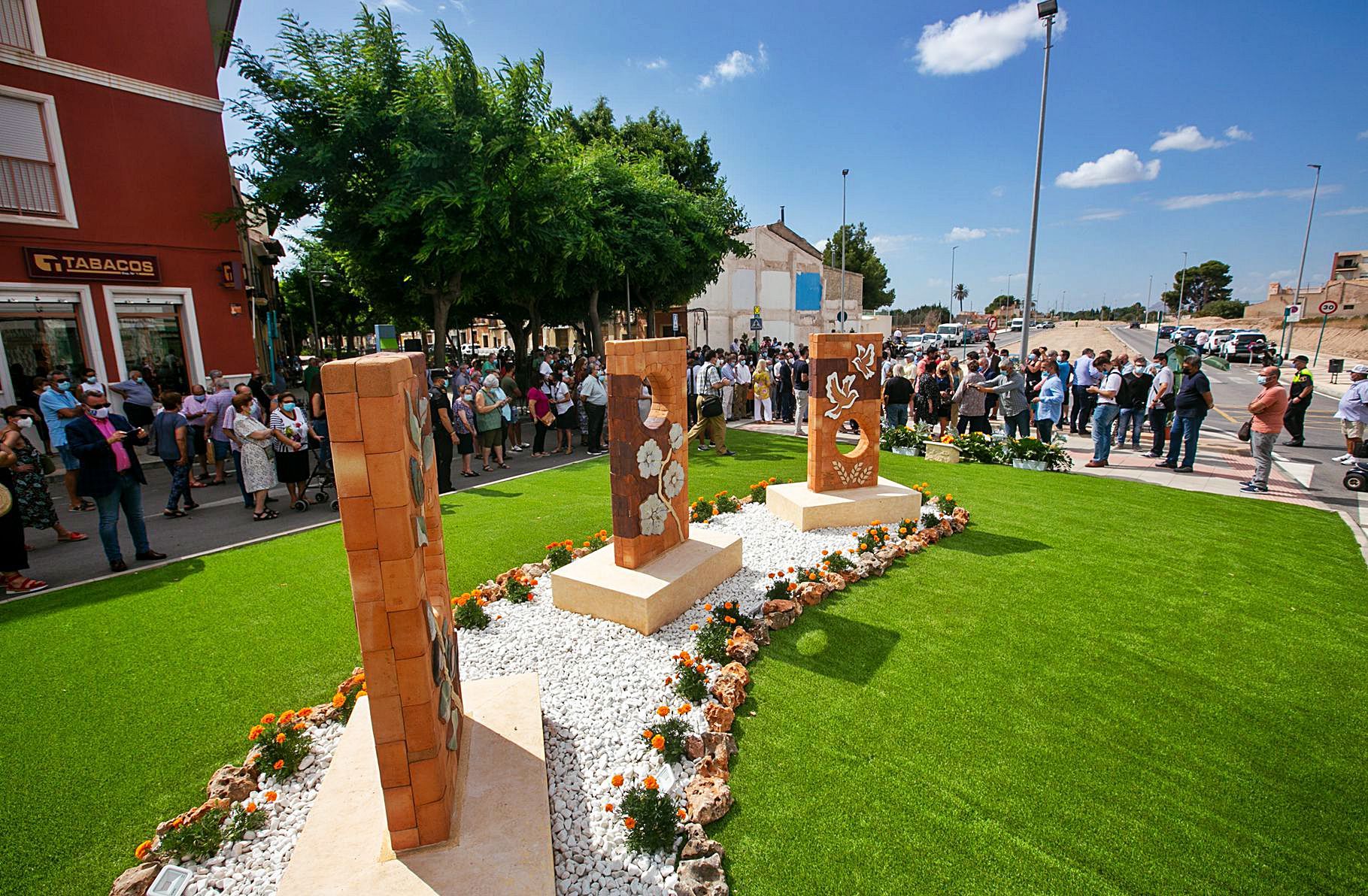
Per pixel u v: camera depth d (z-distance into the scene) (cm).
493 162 1357
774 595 546
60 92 1149
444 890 258
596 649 476
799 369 1423
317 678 448
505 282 1592
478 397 1109
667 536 583
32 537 790
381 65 1278
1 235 1098
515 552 685
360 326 3822
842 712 404
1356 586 586
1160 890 279
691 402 1404
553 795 333
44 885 286
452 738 306
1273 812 323
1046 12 1412
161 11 1265
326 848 280
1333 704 411
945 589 583
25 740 384
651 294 2292
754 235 3481
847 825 316
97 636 509
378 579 251
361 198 1340
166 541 761
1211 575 611
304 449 892
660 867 293
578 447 1395
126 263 1235
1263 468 908
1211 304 7706
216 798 328
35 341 1159
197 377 1352
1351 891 279
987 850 301
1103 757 362
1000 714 401
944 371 1381
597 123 2811
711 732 372
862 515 741
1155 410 1138
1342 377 2638
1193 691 425
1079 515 801
